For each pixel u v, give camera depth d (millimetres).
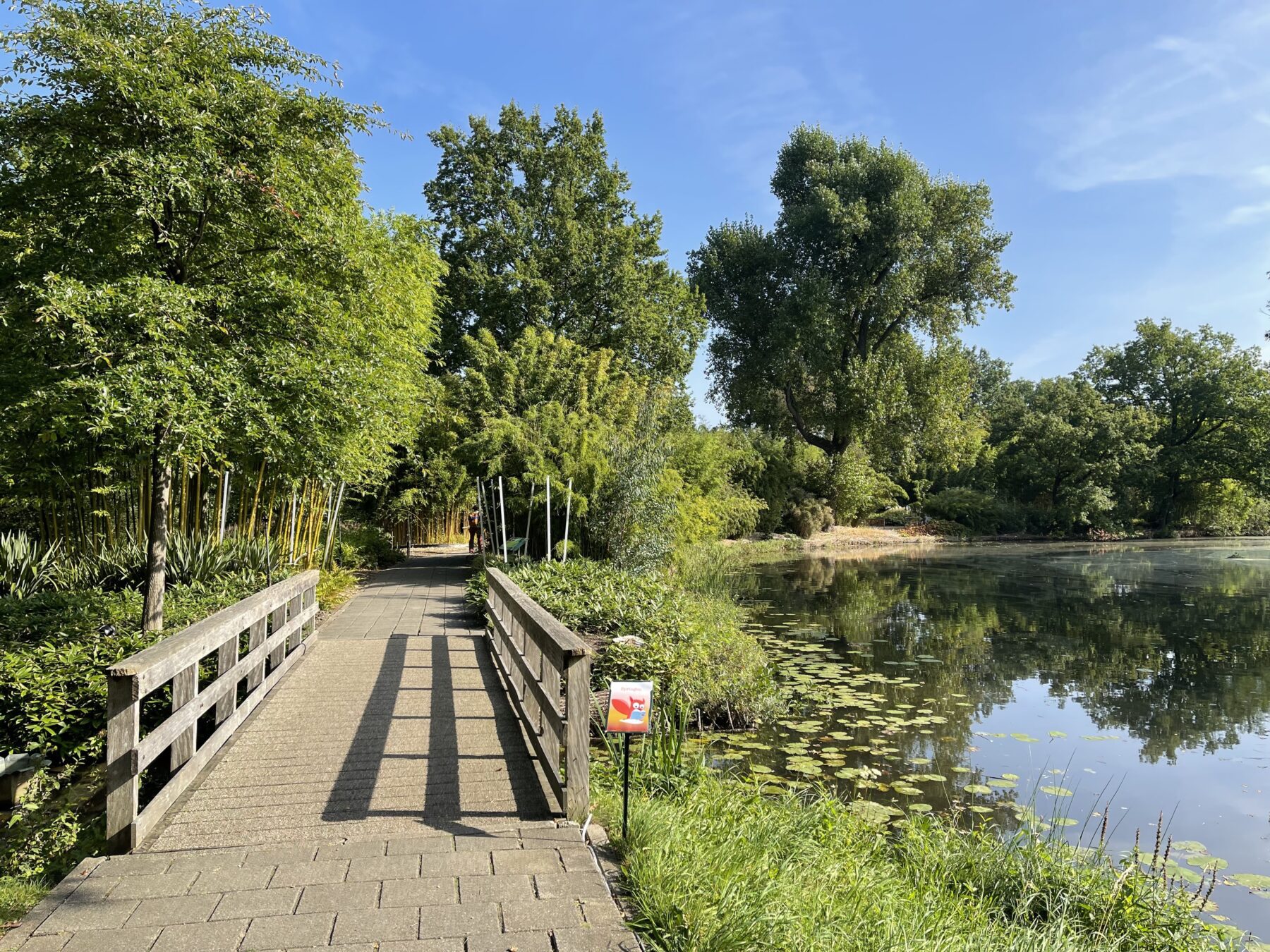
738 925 2672
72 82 5168
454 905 2840
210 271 5961
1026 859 4176
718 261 31344
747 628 12000
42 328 4934
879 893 3367
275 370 5543
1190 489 41156
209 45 5465
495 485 14117
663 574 13094
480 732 5059
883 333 31656
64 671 4617
